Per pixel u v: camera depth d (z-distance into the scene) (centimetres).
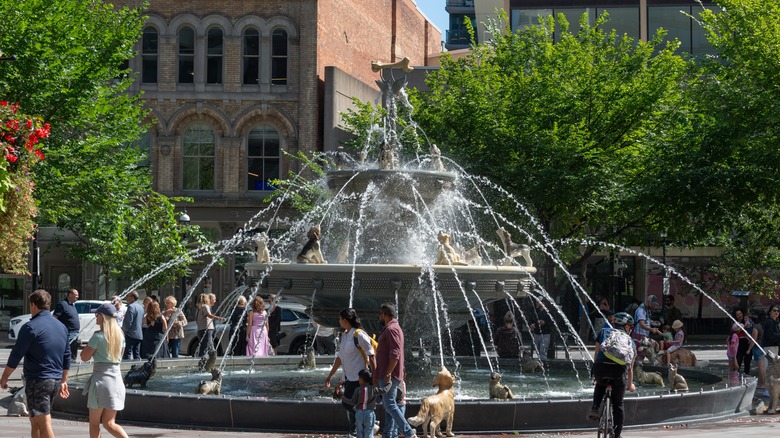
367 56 5716
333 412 1309
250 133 4919
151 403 1387
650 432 1370
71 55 3156
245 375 1980
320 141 4966
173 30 4875
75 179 3109
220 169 4875
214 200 4822
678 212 3195
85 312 3712
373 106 4359
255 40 4916
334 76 4859
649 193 3186
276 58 4909
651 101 3344
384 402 1150
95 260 3878
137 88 4872
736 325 2303
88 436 1256
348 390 1167
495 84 3488
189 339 2950
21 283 4903
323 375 1980
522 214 3281
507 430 1330
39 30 3048
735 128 2984
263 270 1594
